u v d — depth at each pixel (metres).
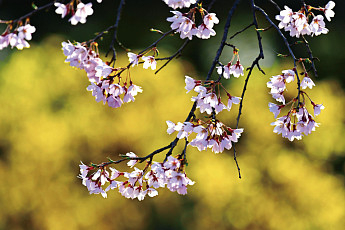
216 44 18.98
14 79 10.47
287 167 10.09
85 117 10.12
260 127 10.74
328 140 10.89
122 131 10.11
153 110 10.42
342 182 11.07
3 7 19.62
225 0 19.81
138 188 3.71
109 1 19.50
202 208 10.40
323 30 3.87
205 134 3.38
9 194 10.05
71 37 19.03
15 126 10.17
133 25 19.33
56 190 10.05
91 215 10.16
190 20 3.68
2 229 10.13
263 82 11.41
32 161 9.98
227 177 10.12
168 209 10.53
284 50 18.83
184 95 10.77
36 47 11.45
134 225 10.41
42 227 10.23
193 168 10.15
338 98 11.70
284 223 10.11
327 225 10.07
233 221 10.22
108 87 3.72
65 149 10.02
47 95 10.45
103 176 3.69
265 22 19.67
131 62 3.78
